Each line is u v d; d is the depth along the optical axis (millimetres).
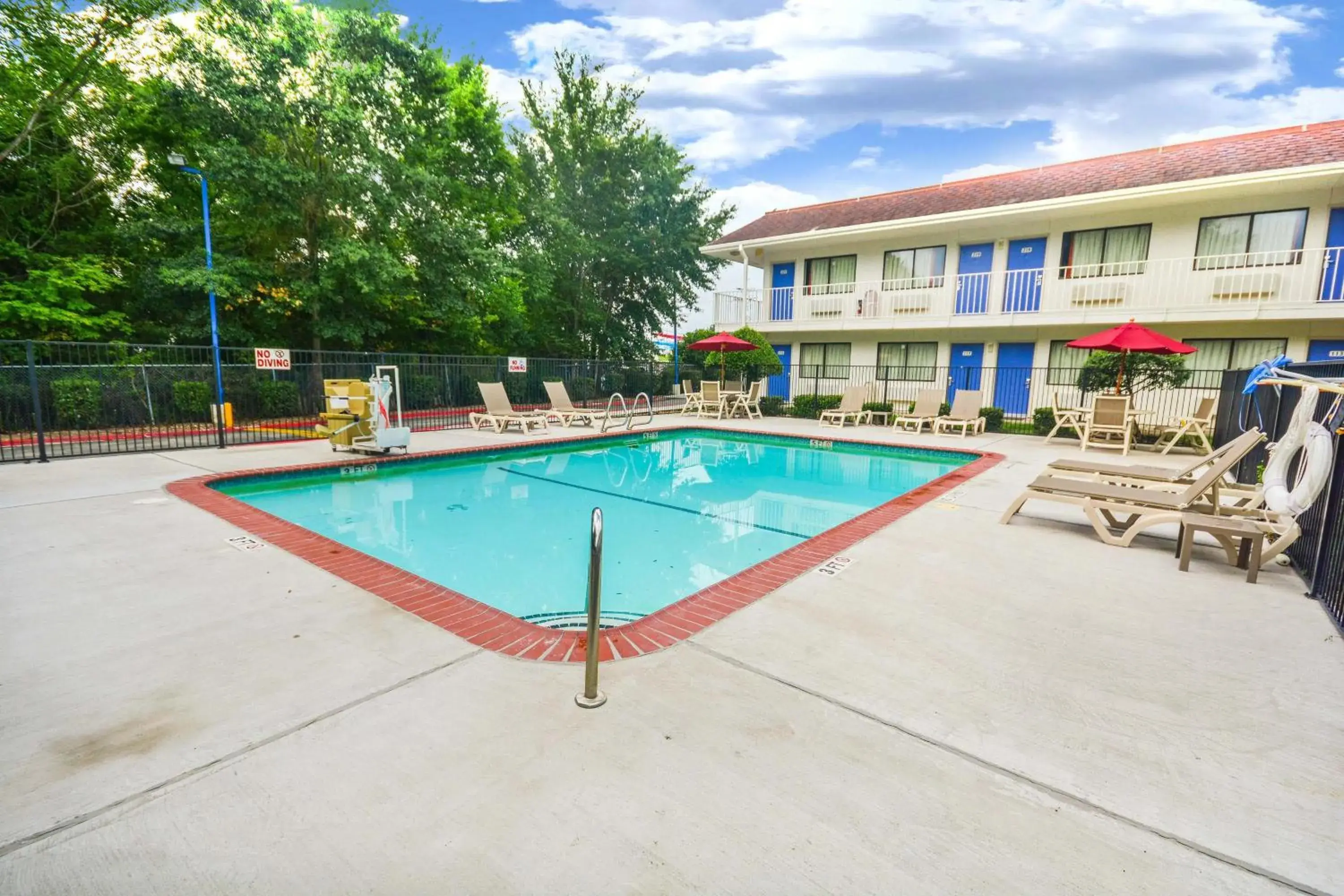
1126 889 1733
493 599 4641
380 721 2469
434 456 9992
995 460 10062
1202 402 12383
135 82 15781
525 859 1788
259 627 3344
